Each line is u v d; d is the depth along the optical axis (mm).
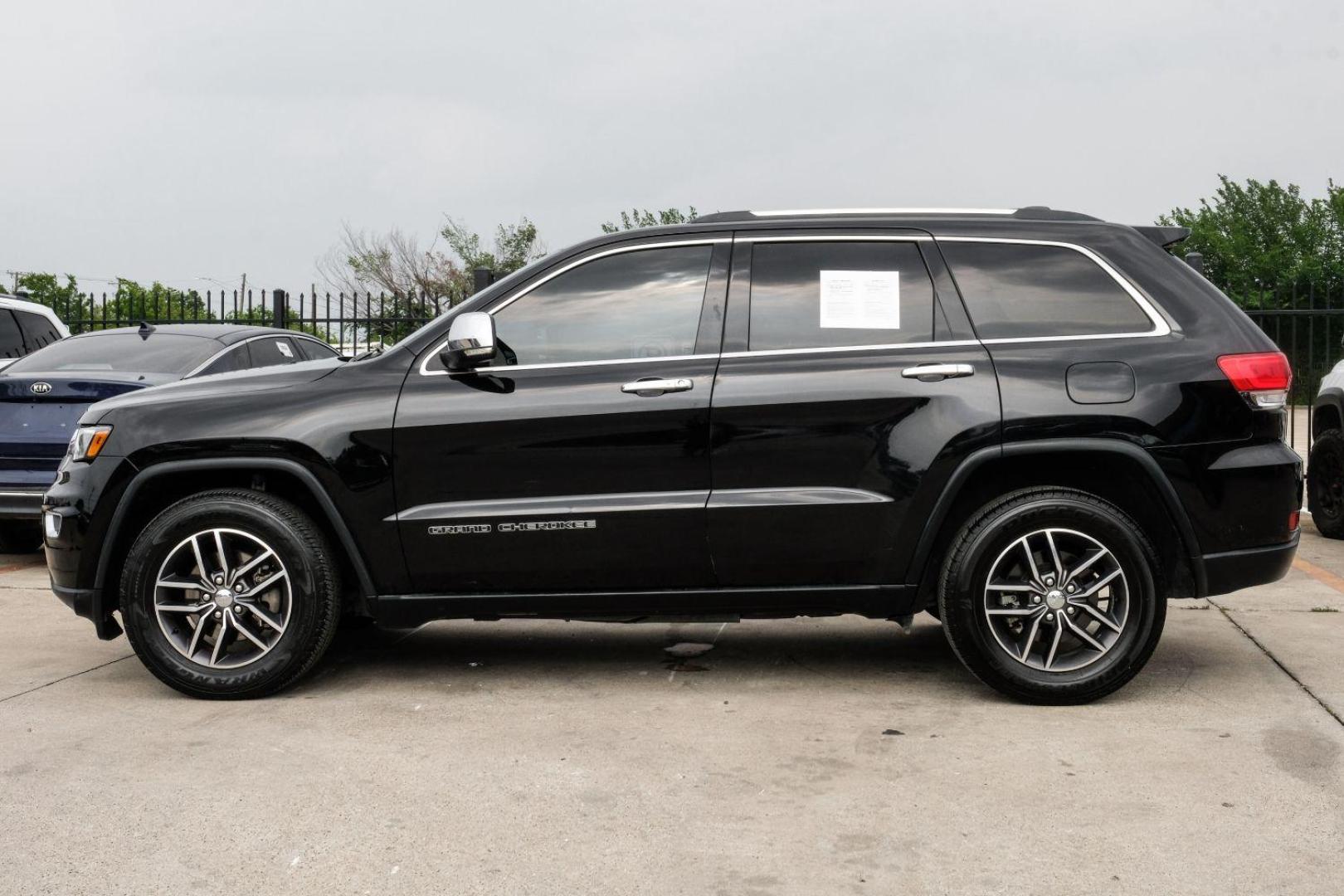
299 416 4531
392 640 5633
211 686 4535
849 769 3689
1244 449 4367
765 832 3191
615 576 4492
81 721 4281
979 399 4352
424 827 3248
